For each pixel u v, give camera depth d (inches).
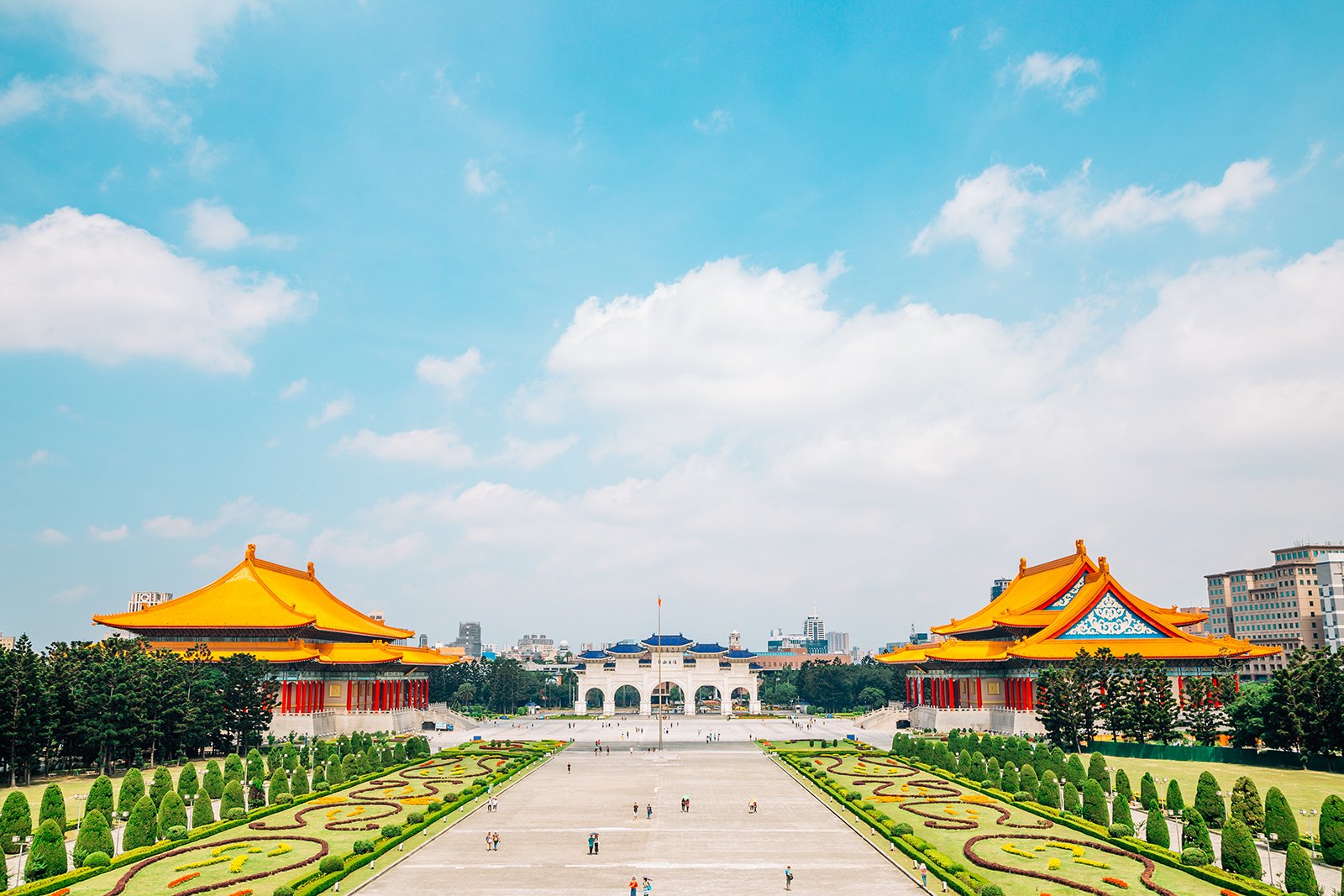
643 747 6215.6
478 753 5423.2
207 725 4667.8
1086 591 6023.6
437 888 2438.5
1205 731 4581.7
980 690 6624.0
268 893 2380.7
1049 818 3262.8
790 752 5428.2
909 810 3459.6
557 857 2790.4
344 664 6584.6
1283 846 2706.7
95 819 2650.1
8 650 4065.0
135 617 6200.8
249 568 6845.5
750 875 2573.8
